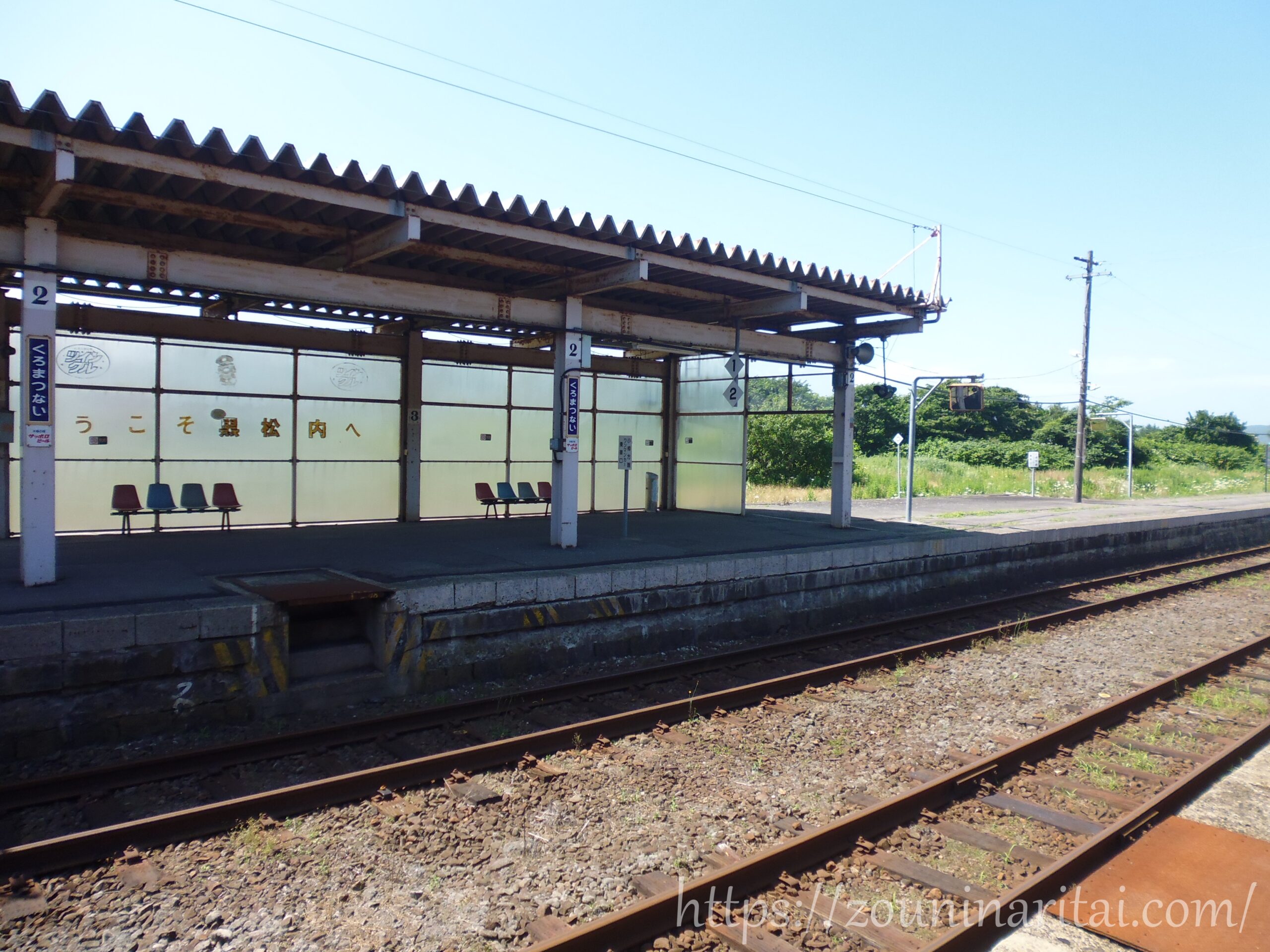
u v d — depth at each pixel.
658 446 17.56
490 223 8.48
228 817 4.62
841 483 14.58
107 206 8.16
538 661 8.34
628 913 3.57
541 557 9.88
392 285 9.30
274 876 4.11
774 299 12.09
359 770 5.62
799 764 5.82
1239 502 29.50
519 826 4.74
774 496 25.02
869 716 6.89
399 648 7.46
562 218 8.70
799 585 10.77
